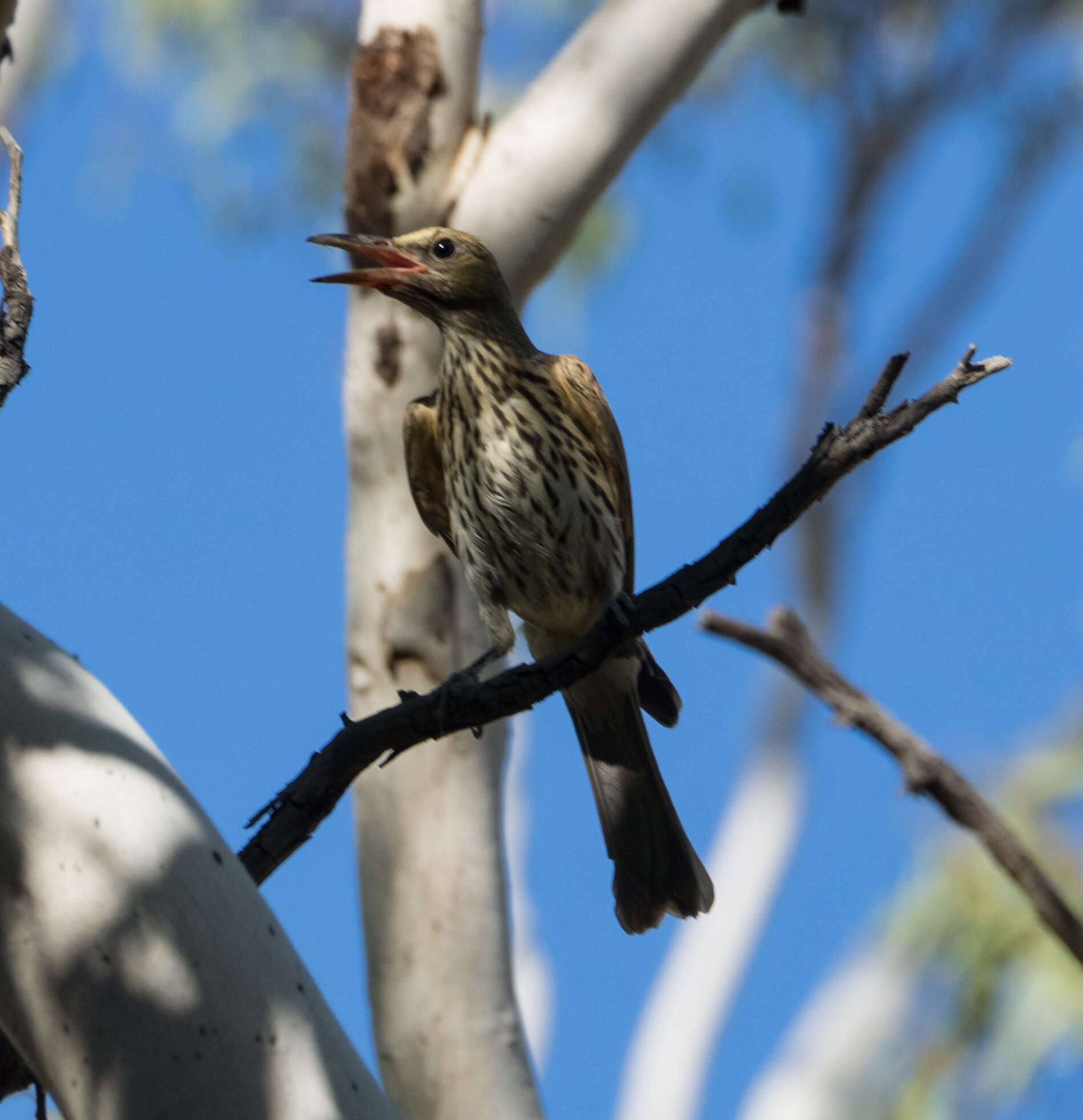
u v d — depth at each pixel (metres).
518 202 10.41
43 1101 6.09
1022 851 9.49
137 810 5.05
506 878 9.59
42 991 4.88
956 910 16.28
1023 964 15.91
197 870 5.01
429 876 9.38
